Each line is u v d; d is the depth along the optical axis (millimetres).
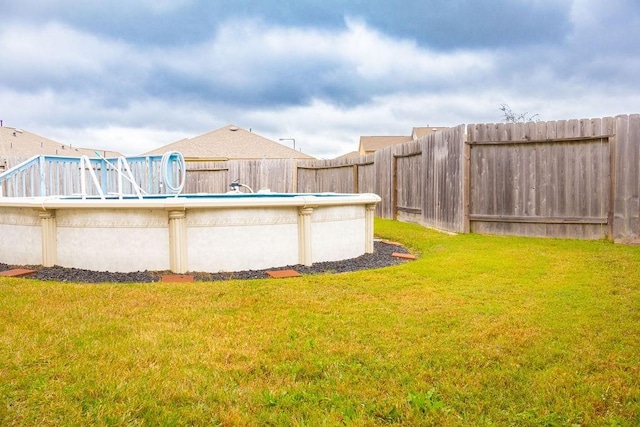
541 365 2756
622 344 3053
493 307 3904
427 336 3227
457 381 2551
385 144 48188
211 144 24750
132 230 5621
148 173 10180
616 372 2637
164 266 5645
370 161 13984
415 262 6090
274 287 4652
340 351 2943
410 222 11734
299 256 6180
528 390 2445
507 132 8531
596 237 7914
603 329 3336
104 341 3080
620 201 7586
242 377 2609
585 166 7957
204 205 5539
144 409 2252
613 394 2379
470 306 3951
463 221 8977
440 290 4555
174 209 5445
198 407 2277
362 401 2348
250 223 5832
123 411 2207
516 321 3516
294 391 2441
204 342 3092
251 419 2178
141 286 4656
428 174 10555
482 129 8750
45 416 2154
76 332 3225
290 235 6117
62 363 2713
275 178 16828
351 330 3344
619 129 7551
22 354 2814
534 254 6531
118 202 5488
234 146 25000
